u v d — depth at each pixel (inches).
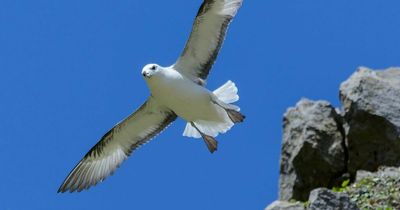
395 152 806.5
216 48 664.4
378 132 813.2
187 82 658.2
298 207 700.0
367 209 714.8
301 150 840.9
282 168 864.9
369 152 816.9
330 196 669.3
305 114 861.2
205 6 650.2
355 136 820.6
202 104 663.1
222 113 670.5
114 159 714.2
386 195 728.3
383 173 762.8
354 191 741.3
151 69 655.1
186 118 677.3
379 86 826.8
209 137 676.1
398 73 858.8
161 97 667.4
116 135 709.3
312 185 840.3
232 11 658.2
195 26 654.5
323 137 840.9
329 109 855.1
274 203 710.5
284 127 872.9
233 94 688.4
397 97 823.1
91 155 714.8
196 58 667.4
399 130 807.7
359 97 821.2
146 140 709.3
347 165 829.8
